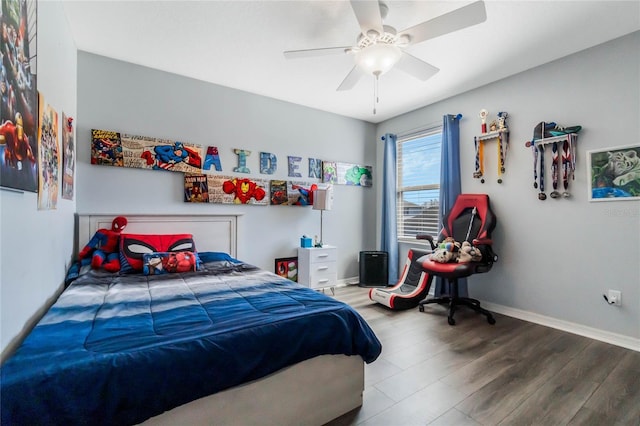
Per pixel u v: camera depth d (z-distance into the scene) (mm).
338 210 4258
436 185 3852
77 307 1443
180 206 3051
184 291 1781
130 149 2777
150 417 976
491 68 2842
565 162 2600
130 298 1620
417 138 4074
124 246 2387
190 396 1035
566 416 1472
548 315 2719
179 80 3039
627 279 2287
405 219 4273
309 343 1353
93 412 867
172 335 1142
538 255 2789
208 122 3199
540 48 2492
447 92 3414
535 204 2811
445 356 2102
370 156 4594
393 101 3719
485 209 3018
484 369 1922
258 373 1198
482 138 3178
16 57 1069
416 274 3521
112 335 1123
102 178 2682
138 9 2041
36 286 1378
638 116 2240
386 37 1902
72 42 2328
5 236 1021
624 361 2029
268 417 1262
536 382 1771
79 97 2588
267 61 2758
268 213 3613
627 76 2291
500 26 2201
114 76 2730
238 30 2279
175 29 2279
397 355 2115
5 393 782
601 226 2416
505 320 2846
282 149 3711
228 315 1372
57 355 950
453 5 1992
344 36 2352
